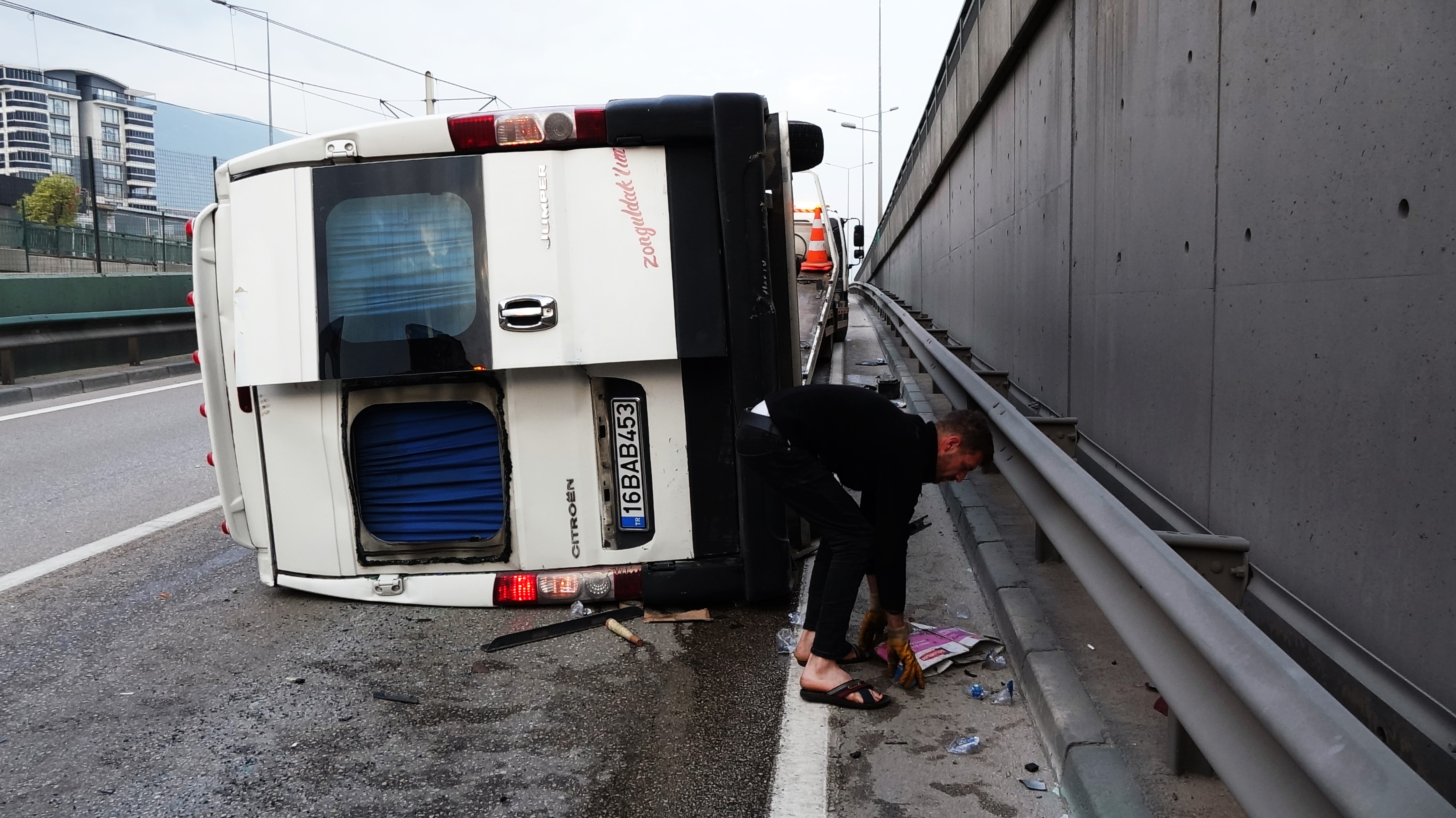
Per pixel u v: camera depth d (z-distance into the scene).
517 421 4.45
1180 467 4.49
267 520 4.73
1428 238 2.53
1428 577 2.54
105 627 4.57
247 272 4.40
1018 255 9.41
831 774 3.01
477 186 4.25
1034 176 8.46
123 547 5.97
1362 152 2.85
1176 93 4.54
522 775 3.10
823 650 3.53
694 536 4.52
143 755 3.31
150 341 17.14
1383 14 2.72
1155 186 4.86
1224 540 2.72
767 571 4.48
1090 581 3.00
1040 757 3.05
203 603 4.87
